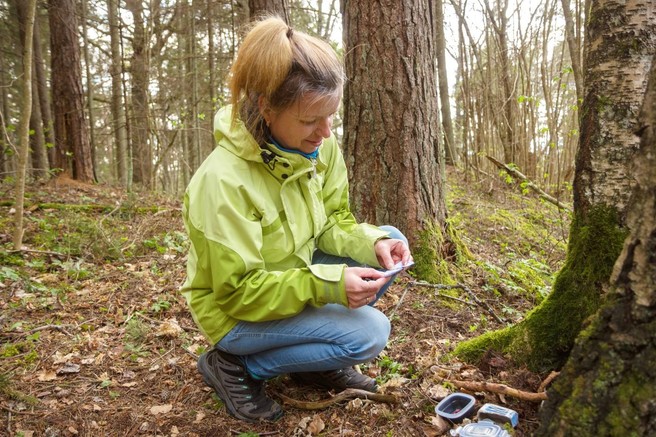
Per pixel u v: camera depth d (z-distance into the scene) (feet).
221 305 5.36
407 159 10.82
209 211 5.11
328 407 6.02
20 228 12.09
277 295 5.15
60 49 24.93
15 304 9.32
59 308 9.36
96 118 48.37
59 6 24.82
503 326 8.53
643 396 3.45
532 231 17.46
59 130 25.48
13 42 33.94
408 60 10.64
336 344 5.47
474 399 5.58
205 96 37.11
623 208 5.68
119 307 9.52
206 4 30.14
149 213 17.04
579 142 6.10
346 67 11.18
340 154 6.78
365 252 6.24
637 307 3.58
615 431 3.54
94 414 6.12
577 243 6.09
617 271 3.82
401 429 5.49
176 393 6.57
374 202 11.10
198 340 8.09
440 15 30.94
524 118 25.44
